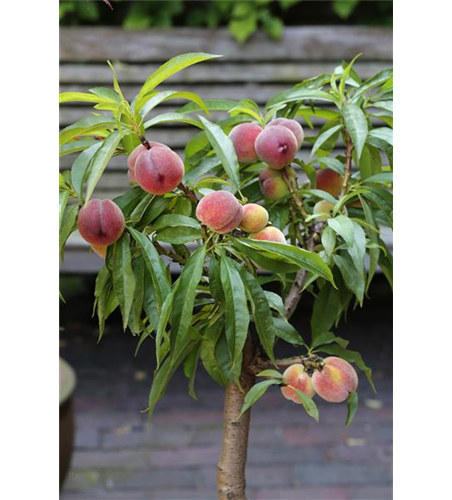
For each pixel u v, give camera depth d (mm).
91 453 3035
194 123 952
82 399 3635
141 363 4125
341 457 3023
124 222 880
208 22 4090
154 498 2648
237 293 838
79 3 4082
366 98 1139
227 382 977
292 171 1037
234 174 931
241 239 868
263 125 1070
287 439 3209
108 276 915
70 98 908
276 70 4121
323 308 1074
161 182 854
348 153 1091
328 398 946
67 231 862
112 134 854
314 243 1041
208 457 3002
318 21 4258
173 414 3475
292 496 2688
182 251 960
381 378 3883
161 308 833
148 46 4102
